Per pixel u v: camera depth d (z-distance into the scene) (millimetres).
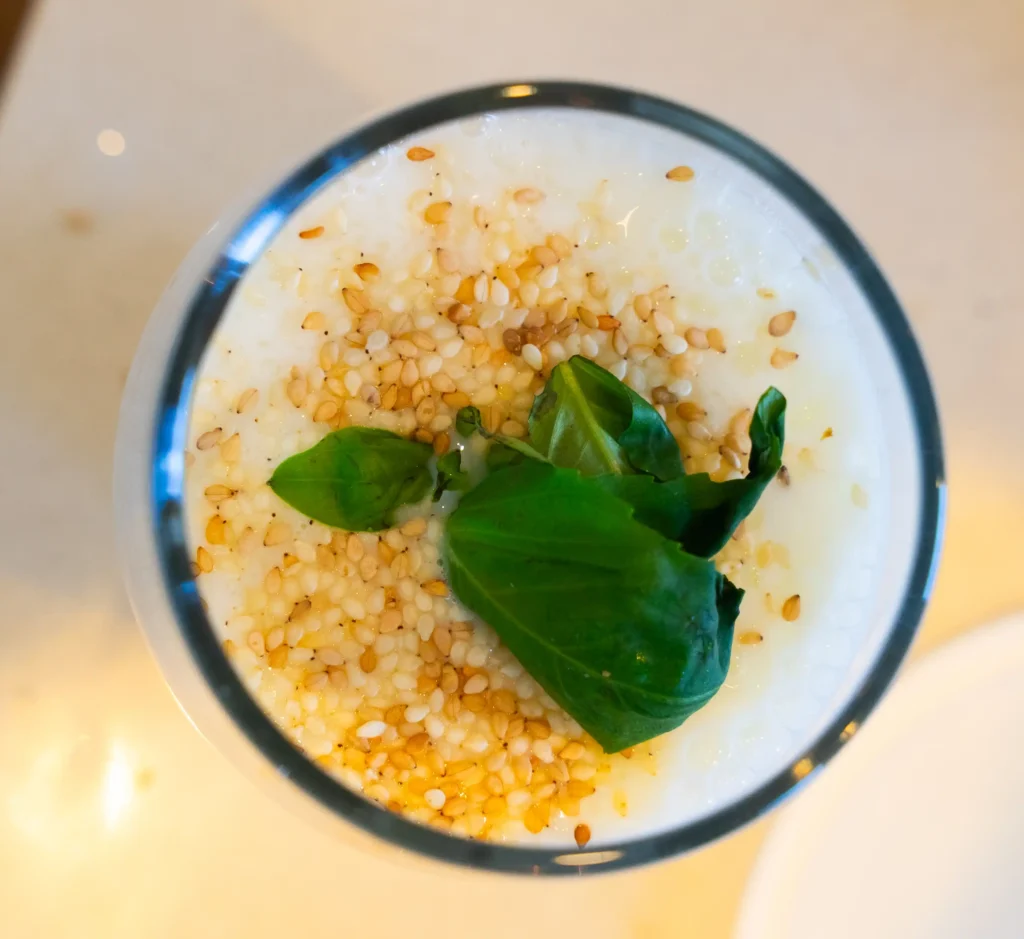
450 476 117
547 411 117
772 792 120
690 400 125
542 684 108
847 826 143
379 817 114
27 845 129
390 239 121
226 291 115
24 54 141
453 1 149
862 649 126
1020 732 147
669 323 125
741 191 126
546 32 151
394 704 119
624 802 121
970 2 159
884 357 125
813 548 127
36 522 135
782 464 127
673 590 100
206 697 130
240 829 132
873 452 129
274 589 119
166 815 131
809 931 139
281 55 145
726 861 137
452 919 133
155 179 141
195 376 115
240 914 130
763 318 128
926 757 146
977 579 150
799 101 155
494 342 122
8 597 133
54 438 136
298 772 114
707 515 106
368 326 120
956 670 147
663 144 123
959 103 158
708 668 103
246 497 119
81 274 139
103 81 141
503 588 107
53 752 131
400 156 119
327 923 131
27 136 140
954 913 144
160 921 129
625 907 135
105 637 134
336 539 120
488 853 115
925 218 156
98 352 138
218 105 143
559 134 122
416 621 120
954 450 152
